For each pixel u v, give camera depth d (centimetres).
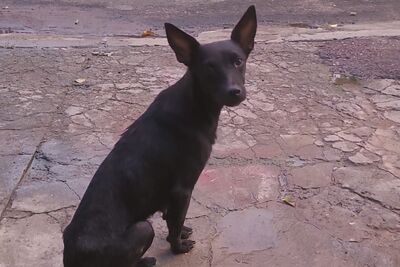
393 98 238
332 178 191
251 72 260
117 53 285
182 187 154
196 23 357
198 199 183
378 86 247
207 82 152
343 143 209
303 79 254
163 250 167
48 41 304
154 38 316
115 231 145
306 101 236
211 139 157
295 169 196
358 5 395
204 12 380
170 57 279
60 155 203
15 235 170
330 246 166
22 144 208
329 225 173
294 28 339
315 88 246
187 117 152
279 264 161
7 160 199
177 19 365
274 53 283
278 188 188
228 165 198
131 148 150
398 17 369
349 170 195
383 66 264
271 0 405
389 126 219
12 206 180
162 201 155
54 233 171
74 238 142
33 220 175
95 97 239
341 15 373
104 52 285
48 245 167
